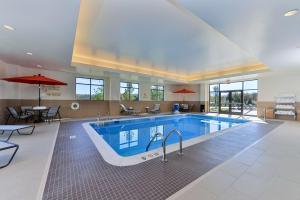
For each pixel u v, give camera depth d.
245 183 2.24
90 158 3.08
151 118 9.53
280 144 4.11
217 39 5.06
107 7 3.34
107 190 2.03
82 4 3.17
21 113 7.02
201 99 13.73
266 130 5.84
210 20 3.09
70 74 9.21
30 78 6.21
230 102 12.20
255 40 4.09
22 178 2.30
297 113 8.66
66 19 3.06
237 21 3.13
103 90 10.56
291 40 4.09
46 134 4.99
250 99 11.01
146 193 1.97
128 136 6.38
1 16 2.95
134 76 9.95
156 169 2.64
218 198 1.90
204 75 11.73
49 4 2.56
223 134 5.19
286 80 9.19
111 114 10.59
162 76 10.67
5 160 2.95
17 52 5.19
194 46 5.70
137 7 3.33
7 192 1.97
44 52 5.18
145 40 5.19
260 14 2.86
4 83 6.61
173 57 7.20
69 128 5.90
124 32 4.59
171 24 4.06
